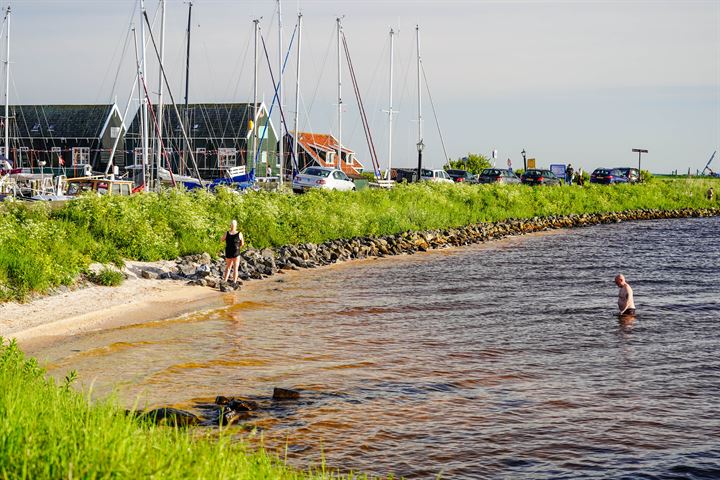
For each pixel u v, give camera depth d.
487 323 23.20
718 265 39.53
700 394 15.54
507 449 12.29
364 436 12.70
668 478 11.27
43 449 7.04
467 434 12.93
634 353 19.27
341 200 50.47
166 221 35.56
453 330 22.02
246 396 14.85
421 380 16.36
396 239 46.38
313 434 12.73
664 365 18.00
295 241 41.34
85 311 22.86
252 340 20.17
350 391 15.38
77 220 31.84
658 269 37.75
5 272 23.38
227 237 29.70
